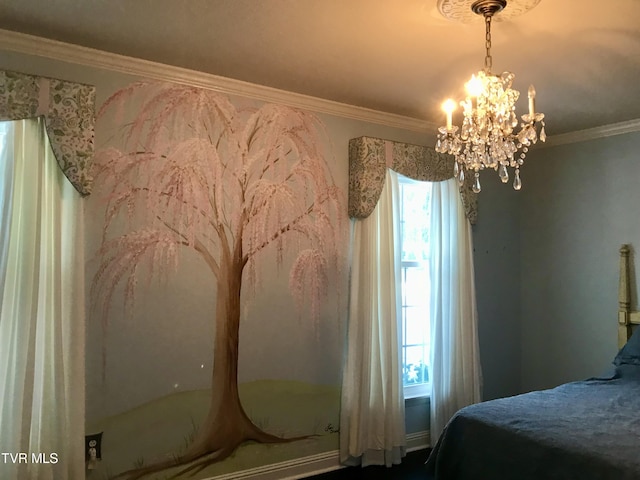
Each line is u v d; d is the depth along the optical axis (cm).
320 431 326
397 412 342
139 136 273
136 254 271
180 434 280
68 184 250
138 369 270
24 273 234
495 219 423
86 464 254
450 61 259
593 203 392
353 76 284
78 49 252
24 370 230
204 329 290
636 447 206
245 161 305
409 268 384
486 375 413
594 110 339
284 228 317
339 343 335
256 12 211
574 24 216
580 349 398
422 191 392
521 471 222
